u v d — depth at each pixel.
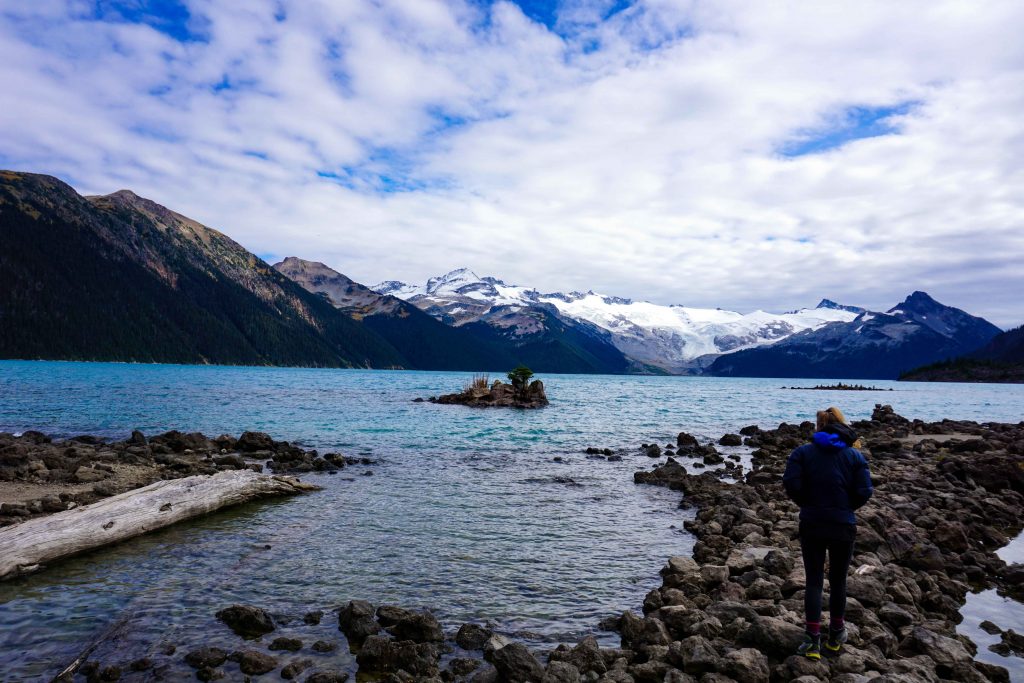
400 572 11.95
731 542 14.03
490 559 12.93
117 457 24.38
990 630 10.00
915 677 7.30
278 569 11.94
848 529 8.18
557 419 52.41
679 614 9.61
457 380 164.38
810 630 8.24
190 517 15.72
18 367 147.38
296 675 7.92
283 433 36.81
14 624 9.17
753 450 34.34
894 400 116.19
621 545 14.35
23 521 14.08
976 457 27.34
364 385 119.25
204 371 179.38
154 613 9.70
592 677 7.89
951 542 14.41
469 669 8.27
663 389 145.25
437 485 20.95
